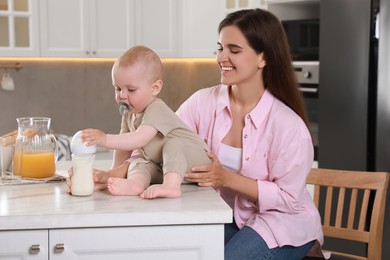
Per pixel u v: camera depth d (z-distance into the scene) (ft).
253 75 7.61
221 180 7.07
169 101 18.69
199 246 5.98
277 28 7.59
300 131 7.45
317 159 13.96
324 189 13.51
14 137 7.26
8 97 16.26
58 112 17.02
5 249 5.74
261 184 7.35
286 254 7.49
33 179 6.97
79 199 6.26
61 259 5.82
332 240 13.21
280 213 7.53
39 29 15.01
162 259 5.96
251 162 7.64
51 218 5.71
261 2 15.30
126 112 7.07
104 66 17.61
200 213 5.89
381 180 8.36
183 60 18.76
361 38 12.67
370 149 12.80
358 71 12.76
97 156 14.85
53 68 16.81
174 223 5.88
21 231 5.74
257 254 7.29
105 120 17.78
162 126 6.64
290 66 7.70
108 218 5.78
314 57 14.16
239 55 7.40
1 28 14.52
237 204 7.84
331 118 13.23
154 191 6.24
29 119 7.02
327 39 13.15
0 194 6.42
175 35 17.20
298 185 7.45
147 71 6.62
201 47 16.88
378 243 8.31
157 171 6.95
